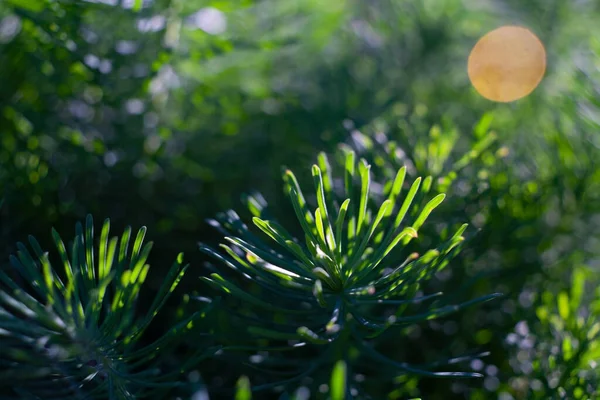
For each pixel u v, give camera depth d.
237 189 0.32
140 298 0.27
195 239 0.30
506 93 0.35
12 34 0.29
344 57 0.39
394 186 0.20
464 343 0.26
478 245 0.27
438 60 0.39
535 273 0.28
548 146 0.30
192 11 0.29
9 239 0.27
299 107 0.33
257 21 0.33
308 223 0.20
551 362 0.23
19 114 0.29
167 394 0.23
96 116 0.31
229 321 0.24
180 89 0.32
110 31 0.29
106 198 0.30
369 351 0.22
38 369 0.20
